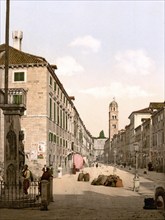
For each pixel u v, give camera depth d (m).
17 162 18.83
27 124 39.34
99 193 25.69
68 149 62.47
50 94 42.03
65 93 55.81
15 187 18.48
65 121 58.09
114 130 190.88
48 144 40.31
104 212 15.75
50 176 20.30
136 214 15.09
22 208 16.83
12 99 22.61
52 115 43.47
